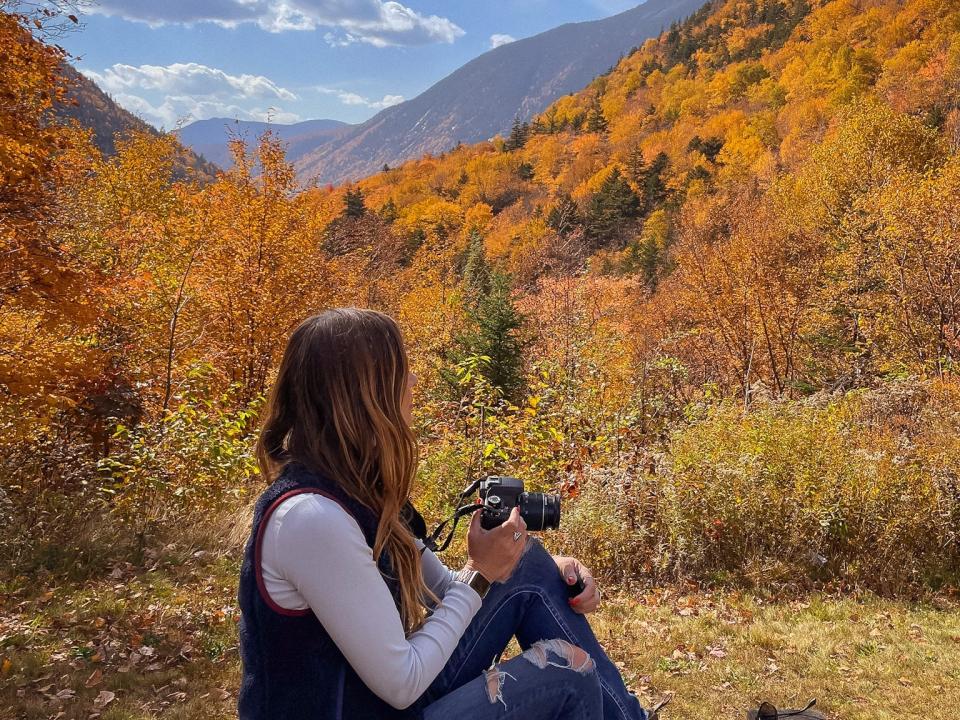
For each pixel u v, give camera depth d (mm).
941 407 8984
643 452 8000
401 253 40844
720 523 6867
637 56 187000
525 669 1499
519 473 8539
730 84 133375
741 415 8680
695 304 22031
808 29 139000
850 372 17266
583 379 11727
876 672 4664
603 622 5574
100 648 4488
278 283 16438
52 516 6656
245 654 1308
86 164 20125
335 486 1293
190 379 9250
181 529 6930
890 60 100312
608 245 77625
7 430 8094
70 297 9414
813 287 20000
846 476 7059
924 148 31422
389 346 1386
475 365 9617
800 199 28500
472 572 1635
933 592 6289
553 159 132875
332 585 1215
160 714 3781
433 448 9258
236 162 17406
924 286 16531
